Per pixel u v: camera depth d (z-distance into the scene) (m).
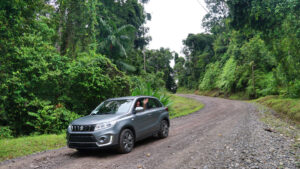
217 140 6.86
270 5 20.00
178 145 6.35
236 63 48.69
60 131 9.85
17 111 9.75
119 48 29.62
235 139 6.93
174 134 8.39
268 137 7.27
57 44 16.92
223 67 59.53
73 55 16.48
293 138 7.27
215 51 74.25
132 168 4.32
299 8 18.56
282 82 23.34
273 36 22.03
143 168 4.31
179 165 4.46
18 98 9.62
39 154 5.96
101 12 32.69
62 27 17.50
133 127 5.84
